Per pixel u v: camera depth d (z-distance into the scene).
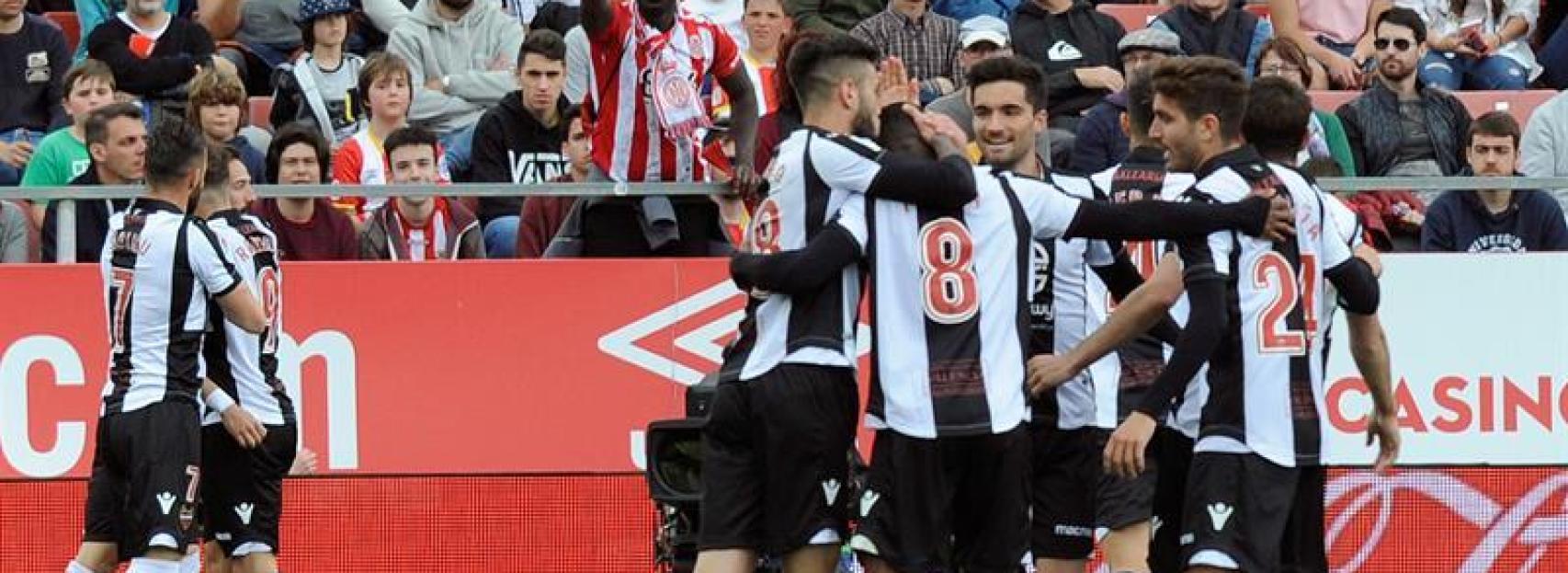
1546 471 31.69
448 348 31.95
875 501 24.02
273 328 29.84
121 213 29.11
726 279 31.89
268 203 32.03
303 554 31.25
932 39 40.94
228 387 29.45
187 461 28.69
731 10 42.09
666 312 31.89
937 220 23.94
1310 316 24.23
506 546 31.34
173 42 41.34
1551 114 39.09
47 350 31.72
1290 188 24.16
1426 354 32.03
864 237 23.83
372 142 36.91
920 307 23.89
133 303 28.69
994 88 26.64
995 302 24.11
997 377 24.05
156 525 28.48
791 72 24.61
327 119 39.78
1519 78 44.44
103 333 31.75
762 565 25.08
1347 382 32.03
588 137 33.34
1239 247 23.98
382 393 31.89
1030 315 25.56
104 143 32.97
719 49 31.38
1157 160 27.56
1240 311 23.97
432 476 31.34
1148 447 27.56
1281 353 23.97
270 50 44.06
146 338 28.69
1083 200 24.23
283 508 31.22
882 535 23.97
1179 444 25.09
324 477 31.25
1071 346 27.19
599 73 31.72
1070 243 27.05
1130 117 28.00
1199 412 24.69
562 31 43.50
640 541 31.38
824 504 24.08
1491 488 31.72
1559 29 45.50
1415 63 39.41
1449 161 39.44
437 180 35.88
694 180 31.83
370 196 31.97
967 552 24.64
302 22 40.03
